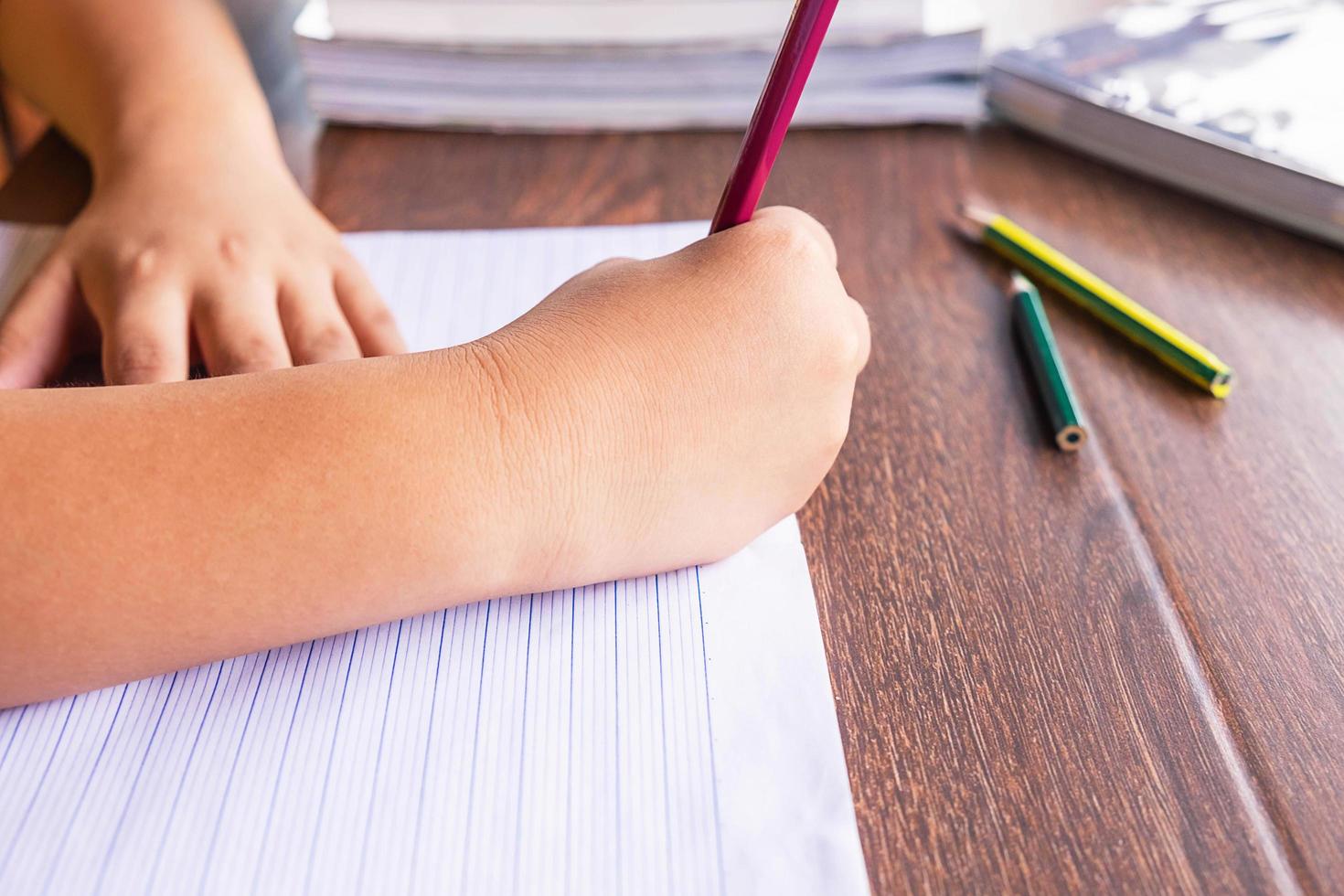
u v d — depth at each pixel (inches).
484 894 11.9
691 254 16.3
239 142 23.4
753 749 13.3
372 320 19.8
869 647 14.8
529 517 14.3
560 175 25.9
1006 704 14.0
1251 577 15.8
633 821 12.6
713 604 15.3
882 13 26.4
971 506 17.0
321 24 27.1
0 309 20.5
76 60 25.7
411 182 25.6
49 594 12.9
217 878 12.1
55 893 11.9
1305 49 26.6
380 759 13.3
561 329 15.4
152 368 17.7
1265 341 20.5
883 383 19.7
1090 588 15.6
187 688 14.2
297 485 13.5
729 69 27.0
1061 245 23.3
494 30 26.3
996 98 27.6
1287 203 23.0
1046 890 12.0
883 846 12.5
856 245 23.5
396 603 14.2
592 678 14.3
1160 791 12.9
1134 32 28.1
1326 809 12.8
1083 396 19.3
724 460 15.2
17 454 13.3
